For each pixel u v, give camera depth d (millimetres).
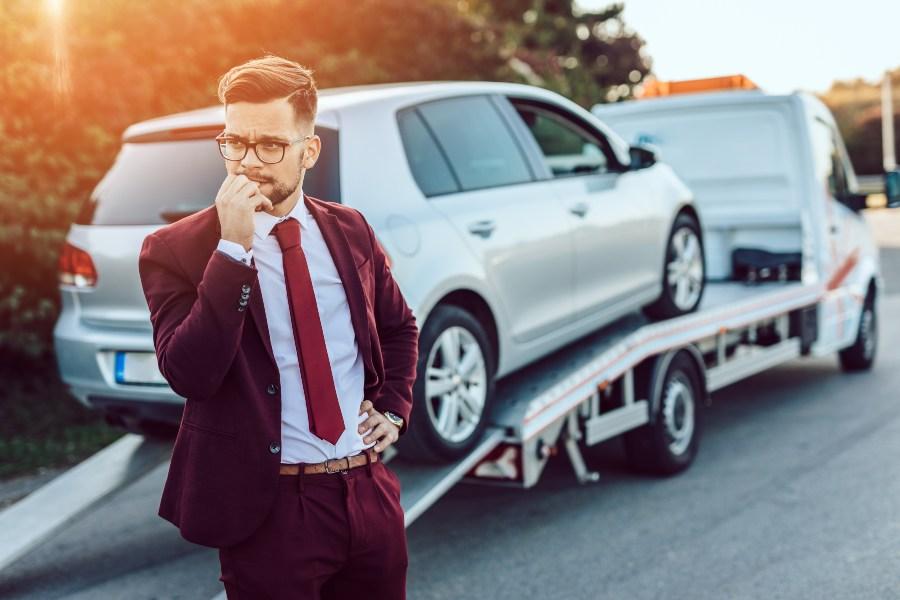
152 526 5332
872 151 47250
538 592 4184
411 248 4078
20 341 7066
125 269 4234
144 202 4301
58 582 4562
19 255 7121
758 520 4957
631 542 4727
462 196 4500
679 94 8141
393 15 11523
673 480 5711
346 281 2348
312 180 3986
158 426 4680
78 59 7477
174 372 2096
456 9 12797
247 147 2156
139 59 8234
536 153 5098
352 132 4145
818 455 6094
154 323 2211
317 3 10891
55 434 6914
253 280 2082
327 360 2283
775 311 6820
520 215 4758
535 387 4766
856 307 8195
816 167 7527
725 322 6223
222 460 2205
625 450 5746
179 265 2195
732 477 5715
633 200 5688
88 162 7516
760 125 7570
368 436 2371
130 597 4371
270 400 2217
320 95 4523
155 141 4469
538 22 23281
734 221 7594
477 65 12688
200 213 2273
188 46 8633
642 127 7984
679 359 5773
